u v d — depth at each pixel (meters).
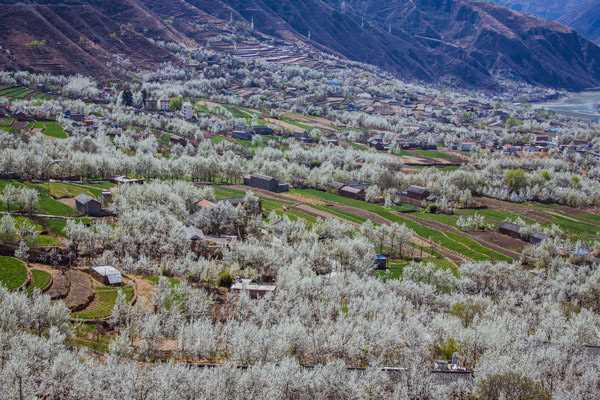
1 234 197.50
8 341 126.31
